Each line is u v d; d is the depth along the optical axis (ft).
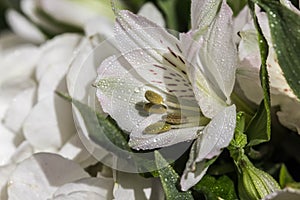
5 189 1.04
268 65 0.96
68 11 1.27
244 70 0.96
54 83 1.10
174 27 1.17
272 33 0.90
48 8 1.28
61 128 1.08
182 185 0.90
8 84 1.17
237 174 0.96
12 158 1.08
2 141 1.12
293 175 1.09
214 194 0.94
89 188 0.99
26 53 1.23
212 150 0.89
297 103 0.97
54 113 1.07
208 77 0.93
